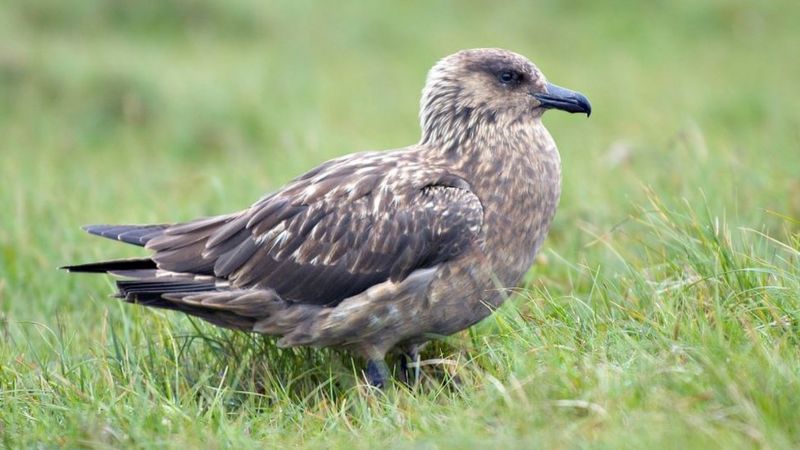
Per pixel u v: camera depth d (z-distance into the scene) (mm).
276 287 9992
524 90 10617
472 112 10508
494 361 9297
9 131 22672
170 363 10227
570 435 7645
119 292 10102
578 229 13016
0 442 8906
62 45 26547
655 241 11578
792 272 9617
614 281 10586
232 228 10195
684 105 23750
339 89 26078
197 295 9859
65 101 23672
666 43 30203
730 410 7652
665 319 9156
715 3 31672
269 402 9859
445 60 10852
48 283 12961
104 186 17516
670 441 7309
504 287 10227
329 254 9922
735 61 28500
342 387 9945
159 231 10633
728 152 14703
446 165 10375
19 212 14383
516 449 7543
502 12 32094
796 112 21531
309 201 10070
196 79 24828
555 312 9898
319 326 9930
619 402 7961
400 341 10180
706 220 11328
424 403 8898
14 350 10836
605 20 31609
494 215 10070
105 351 10422
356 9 31531
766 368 8008
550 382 8398
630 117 22938
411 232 9820
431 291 9820
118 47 27219
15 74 24219
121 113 23438
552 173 10453
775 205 12195
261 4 30578
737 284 9602
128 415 9055
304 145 18656
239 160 20391
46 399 9547
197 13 29328
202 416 9195
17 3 28297
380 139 21484
